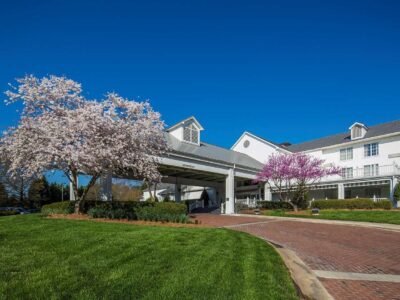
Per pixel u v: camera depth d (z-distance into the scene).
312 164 32.41
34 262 6.59
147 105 18.81
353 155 34.88
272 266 7.61
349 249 11.71
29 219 13.77
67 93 17.39
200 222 18.36
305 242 13.05
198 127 32.62
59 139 15.21
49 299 4.77
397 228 17.30
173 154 24.09
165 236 10.33
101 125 16.16
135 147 17.44
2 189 40.22
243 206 35.25
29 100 16.55
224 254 8.40
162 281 5.79
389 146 31.98
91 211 15.90
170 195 51.12
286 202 32.38
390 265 9.34
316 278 7.64
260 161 41.06
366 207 27.80
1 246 7.94
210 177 34.34
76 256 7.19
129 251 7.92
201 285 5.71
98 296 4.96
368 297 6.41
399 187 28.56
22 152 15.50
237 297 5.22
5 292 4.94
